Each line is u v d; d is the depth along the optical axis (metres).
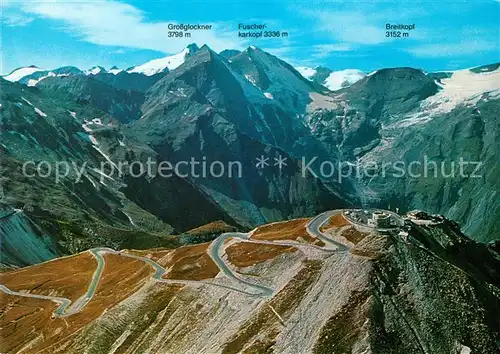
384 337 157.75
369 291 168.88
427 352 157.12
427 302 168.62
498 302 176.75
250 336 169.50
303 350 158.25
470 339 161.88
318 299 173.25
